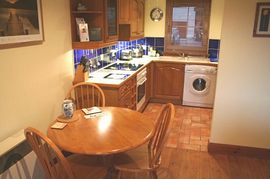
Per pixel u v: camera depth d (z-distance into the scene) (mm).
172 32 5152
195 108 4715
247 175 2609
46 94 2512
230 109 2900
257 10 2553
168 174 2613
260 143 2924
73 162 2006
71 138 1846
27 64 2184
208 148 3066
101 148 1707
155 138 2029
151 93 4965
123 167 1945
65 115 2184
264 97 2779
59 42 2662
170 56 5219
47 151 1693
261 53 2664
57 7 2570
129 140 1820
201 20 4953
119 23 3514
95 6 2969
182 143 3295
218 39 4941
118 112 2352
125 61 4512
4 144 1858
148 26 5203
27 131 1592
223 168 2734
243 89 2809
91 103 3002
